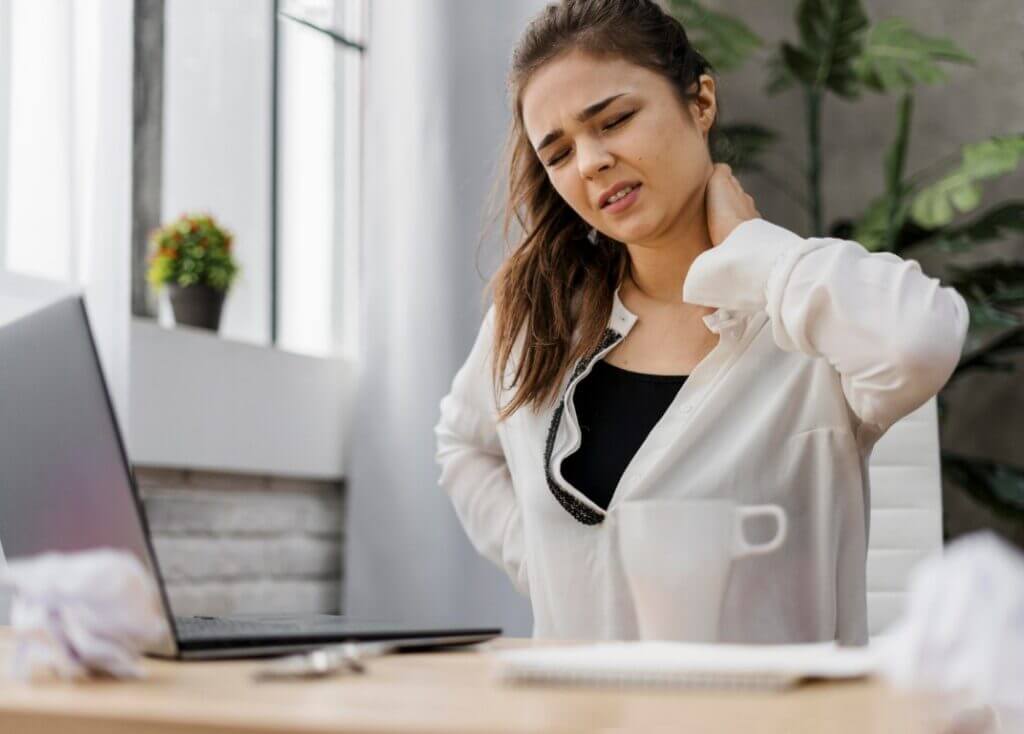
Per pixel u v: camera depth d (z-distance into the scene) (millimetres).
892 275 1284
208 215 2896
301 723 501
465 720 506
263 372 2971
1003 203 3896
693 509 856
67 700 600
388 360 3162
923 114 4020
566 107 1443
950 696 491
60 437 836
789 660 661
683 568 855
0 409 946
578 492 1396
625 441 1468
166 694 622
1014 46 3928
